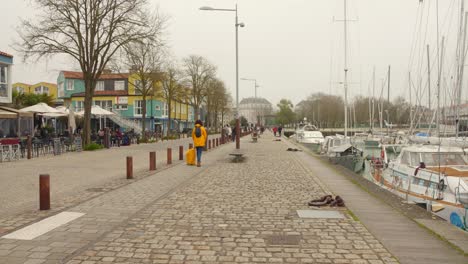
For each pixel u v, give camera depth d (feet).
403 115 112.16
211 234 22.07
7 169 54.60
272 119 500.33
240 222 24.80
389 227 23.66
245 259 18.02
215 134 262.06
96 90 213.46
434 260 17.83
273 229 23.21
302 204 30.55
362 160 70.69
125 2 93.25
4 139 79.30
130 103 209.36
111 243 20.29
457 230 22.89
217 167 57.88
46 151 82.02
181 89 179.42
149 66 141.69
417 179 41.91
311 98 338.34
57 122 163.02
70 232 22.30
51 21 89.51
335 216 26.48
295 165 61.41
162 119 228.43
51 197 33.22
